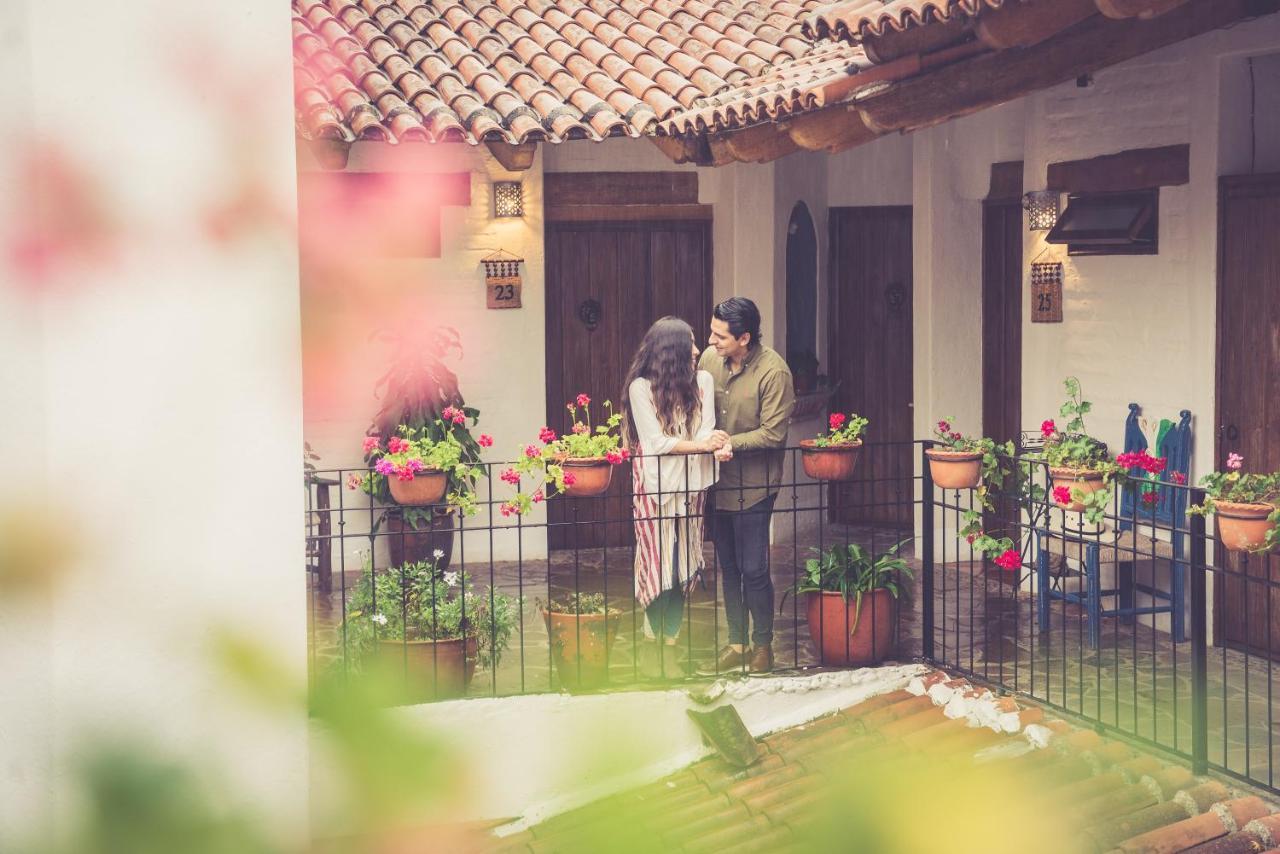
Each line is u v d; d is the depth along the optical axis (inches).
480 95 403.2
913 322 424.8
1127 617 339.9
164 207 31.9
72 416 102.8
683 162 398.9
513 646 319.9
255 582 140.6
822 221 458.3
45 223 29.1
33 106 31.6
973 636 326.3
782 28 447.5
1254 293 307.7
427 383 394.0
